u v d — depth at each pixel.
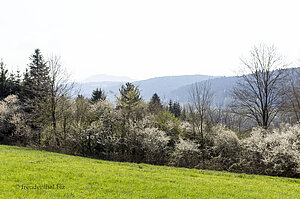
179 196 8.34
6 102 34.41
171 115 26.53
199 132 24.34
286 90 26.33
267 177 14.15
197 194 8.80
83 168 11.67
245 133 24.59
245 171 17.67
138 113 26.84
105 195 7.78
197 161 20.20
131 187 8.97
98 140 22.12
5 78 43.31
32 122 31.25
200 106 22.92
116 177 10.28
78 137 22.36
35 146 24.11
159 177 11.30
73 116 28.11
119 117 24.53
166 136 23.05
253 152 18.81
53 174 9.84
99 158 21.20
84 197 7.36
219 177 13.13
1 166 10.48
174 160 20.69
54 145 24.02
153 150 20.53
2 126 30.48
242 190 9.98
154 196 8.13
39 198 6.88
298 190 10.70
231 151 20.67
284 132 19.47
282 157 16.62
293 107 26.38
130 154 21.61
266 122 26.77
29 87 35.47
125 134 22.86
